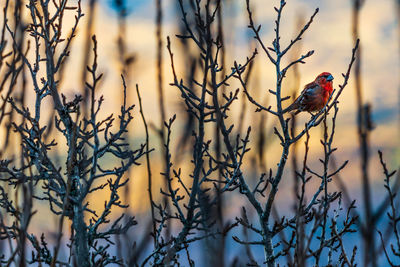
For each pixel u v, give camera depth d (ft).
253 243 24.47
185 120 23.26
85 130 23.84
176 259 22.72
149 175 18.92
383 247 16.22
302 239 17.93
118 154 23.09
